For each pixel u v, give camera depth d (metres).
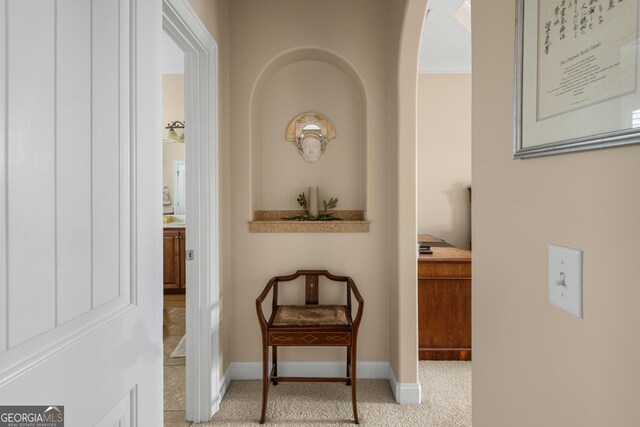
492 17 0.81
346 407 2.11
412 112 2.12
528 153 0.65
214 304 2.06
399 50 2.08
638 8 0.42
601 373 0.50
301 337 1.97
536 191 0.65
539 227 0.65
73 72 0.59
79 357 0.59
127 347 0.73
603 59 0.48
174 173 4.95
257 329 2.43
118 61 0.72
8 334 0.47
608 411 0.49
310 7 2.39
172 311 4.02
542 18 0.62
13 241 0.48
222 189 2.26
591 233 0.52
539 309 0.65
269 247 2.43
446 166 4.52
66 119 0.58
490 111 0.83
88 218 0.63
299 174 2.62
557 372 0.60
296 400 2.18
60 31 0.56
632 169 0.44
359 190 2.61
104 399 0.65
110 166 0.69
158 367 0.85
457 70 4.41
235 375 2.42
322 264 2.43
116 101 0.71
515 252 0.73
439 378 2.45
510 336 0.75
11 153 0.48
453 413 2.05
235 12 2.39
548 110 0.60
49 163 0.54
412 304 2.15
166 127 4.75
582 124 0.52
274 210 2.63
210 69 2.04
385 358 2.44
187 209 2.03
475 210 0.91
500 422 0.80
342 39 2.38
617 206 0.47
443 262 2.71
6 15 0.47
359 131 2.60
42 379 0.52
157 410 0.85
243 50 2.39
